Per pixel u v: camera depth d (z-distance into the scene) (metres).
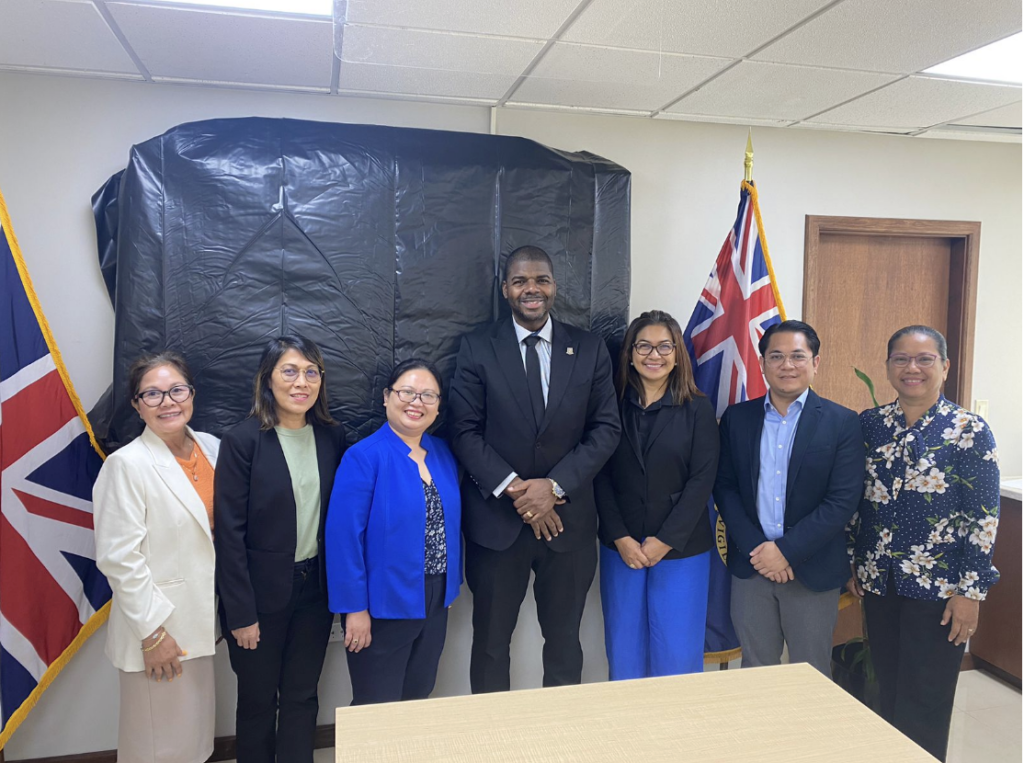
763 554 2.00
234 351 2.05
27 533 1.93
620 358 2.18
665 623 2.11
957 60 1.96
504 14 1.63
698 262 2.58
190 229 2.01
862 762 0.92
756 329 2.35
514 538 1.97
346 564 1.80
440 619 1.94
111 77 2.08
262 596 1.78
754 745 0.96
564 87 2.15
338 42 1.80
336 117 2.25
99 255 2.11
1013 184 2.90
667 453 2.07
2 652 1.89
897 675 2.00
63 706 2.13
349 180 2.12
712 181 2.58
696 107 2.36
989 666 2.71
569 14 1.65
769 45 1.84
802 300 2.72
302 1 1.61
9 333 1.88
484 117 2.37
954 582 1.89
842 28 1.74
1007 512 2.65
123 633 1.70
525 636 2.44
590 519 2.07
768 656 2.12
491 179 2.22
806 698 1.10
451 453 2.05
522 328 2.05
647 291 2.55
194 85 2.14
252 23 1.71
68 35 1.78
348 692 2.28
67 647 2.03
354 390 2.13
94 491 1.70
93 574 2.08
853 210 2.75
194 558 1.73
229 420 2.05
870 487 2.01
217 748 2.19
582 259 2.30
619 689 1.13
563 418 1.96
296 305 2.08
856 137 2.72
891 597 1.98
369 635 1.84
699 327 2.44
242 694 1.84
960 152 2.84
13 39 1.80
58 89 2.08
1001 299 2.94
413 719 1.03
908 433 1.95
